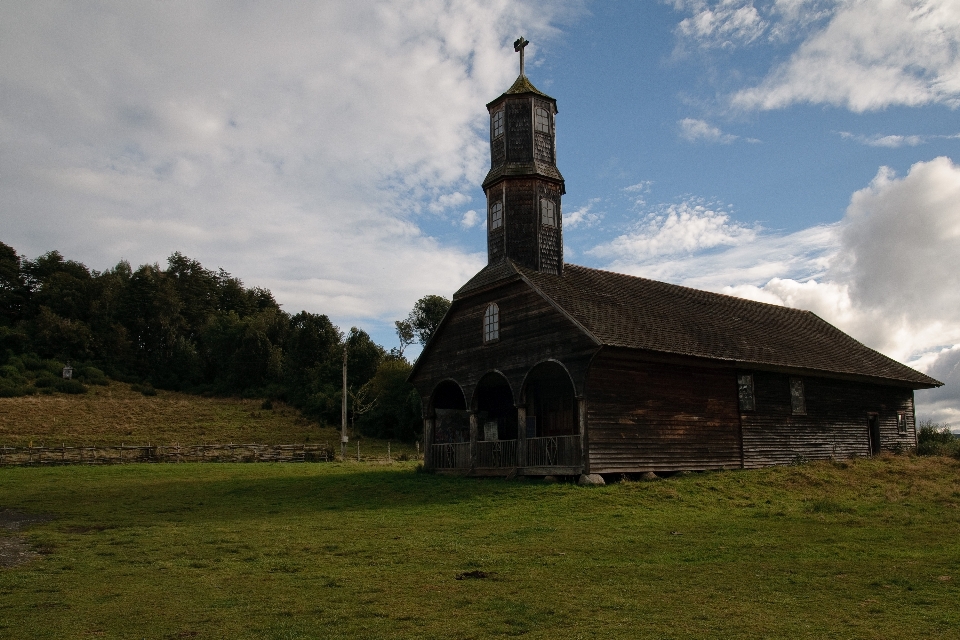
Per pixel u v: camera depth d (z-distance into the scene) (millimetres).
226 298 132750
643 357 24312
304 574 11680
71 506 21547
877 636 8266
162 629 8617
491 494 22016
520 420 25844
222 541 15016
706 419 26562
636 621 8891
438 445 30281
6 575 11797
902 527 16016
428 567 12227
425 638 8219
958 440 38719
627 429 24172
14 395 74000
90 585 11016
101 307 106562
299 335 89062
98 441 55812
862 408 33719
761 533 15422
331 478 29125
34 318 100000
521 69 30266
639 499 20328
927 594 10172
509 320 26891
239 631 8508
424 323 91125
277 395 84250
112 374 93562
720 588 10602
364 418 69062
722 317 31938
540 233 28250
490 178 29109
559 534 15516
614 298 28094
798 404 30453
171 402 78938
